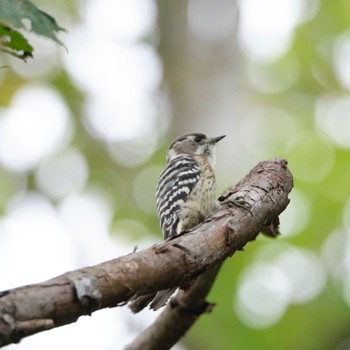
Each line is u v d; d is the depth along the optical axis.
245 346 12.86
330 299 13.59
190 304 7.67
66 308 4.41
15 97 17.20
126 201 16.80
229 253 5.95
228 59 16.22
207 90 15.99
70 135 17.67
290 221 14.55
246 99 16.53
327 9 18.30
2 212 16.39
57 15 18.14
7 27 5.98
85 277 4.57
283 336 13.16
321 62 18.16
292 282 13.70
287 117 17.34
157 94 17.17
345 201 14.85
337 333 13.34
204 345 12.78
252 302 13.34
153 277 5.02
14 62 17.31
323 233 14.41
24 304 4.24
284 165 7.23
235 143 15.54
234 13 16.42
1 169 16.94
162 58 16.83
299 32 18.31
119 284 4.76
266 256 13.79
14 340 4.19
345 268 14.05
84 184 17.20
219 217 6.05
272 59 17.81
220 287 13.12
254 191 6.63
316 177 15.41
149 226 16.28
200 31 16.45
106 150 17.53
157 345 8.04
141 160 17.22
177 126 15.99
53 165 17.25
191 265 5.36
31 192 16.98
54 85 17.80
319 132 16.50
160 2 16.94
